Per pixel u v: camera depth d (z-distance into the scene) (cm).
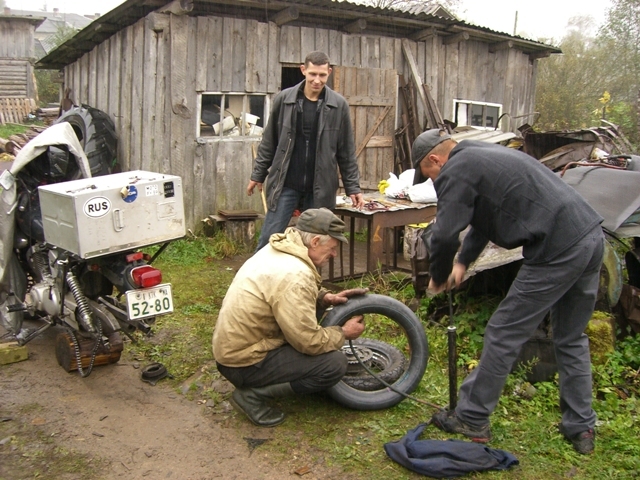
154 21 677
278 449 312
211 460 305
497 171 289
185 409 355
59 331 468
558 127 1616
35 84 2106
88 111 770
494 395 308
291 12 716
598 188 441
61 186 361
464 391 317
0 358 408
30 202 422
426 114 873
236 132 762
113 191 347
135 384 385
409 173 645
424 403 344
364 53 835
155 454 310
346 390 343
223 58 726
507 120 1038
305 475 292
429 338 434
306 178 489
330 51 804
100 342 385
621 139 776
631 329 421
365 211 550
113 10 687
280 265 316
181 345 438
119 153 784
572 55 1708
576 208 288
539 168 293
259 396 330
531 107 1084
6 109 2008
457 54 942
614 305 406
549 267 288
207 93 721
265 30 751
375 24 835
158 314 359
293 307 308
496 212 294
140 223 359
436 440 304
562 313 308
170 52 692
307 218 324
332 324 340
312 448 313
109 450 313
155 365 395
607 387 370
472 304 453
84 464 301
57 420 341
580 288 299
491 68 998
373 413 344
